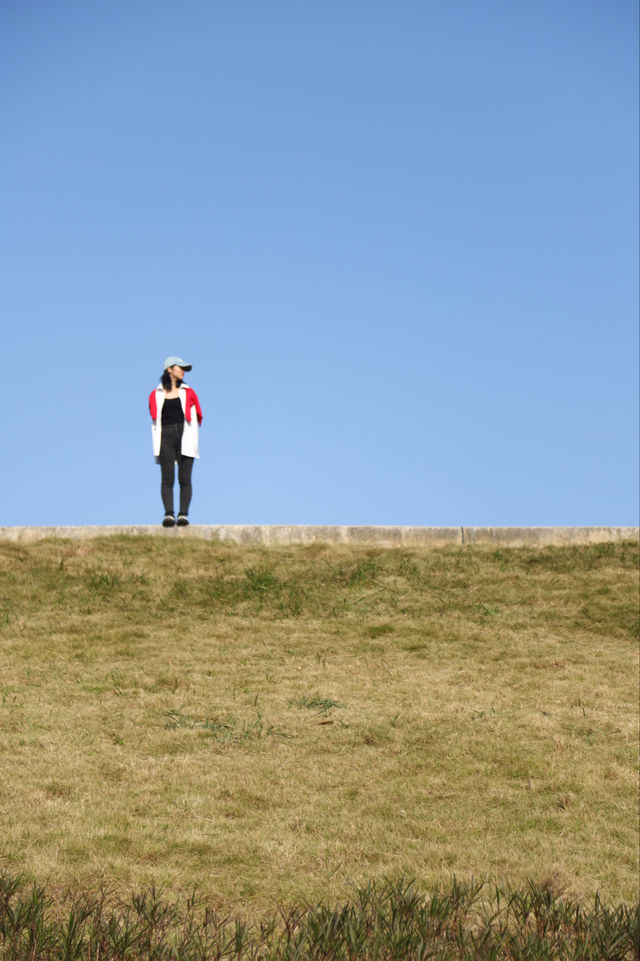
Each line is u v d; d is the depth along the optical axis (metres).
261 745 6.82
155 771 6.23
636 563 12.14
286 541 13.28
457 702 7.88
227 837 5.18
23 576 11.40
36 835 5.00
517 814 5.76
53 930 3.57
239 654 9.12
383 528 13.35
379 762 6.58
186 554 12.40
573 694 8.12
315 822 5.49
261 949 3.64
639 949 3.54
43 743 6.67
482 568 11.97
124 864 4.66
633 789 6.17
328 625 10.08
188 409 13.27
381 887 4.49
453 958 3.55
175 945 3.60
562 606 10.70
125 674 8.45
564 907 4.07
